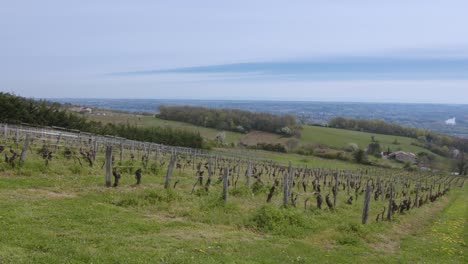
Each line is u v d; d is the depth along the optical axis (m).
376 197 35.31
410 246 17.92
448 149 117.06
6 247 10.12
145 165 30.31
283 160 85.12
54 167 22.81
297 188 35.22
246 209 19.67
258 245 14.23
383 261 14.68
